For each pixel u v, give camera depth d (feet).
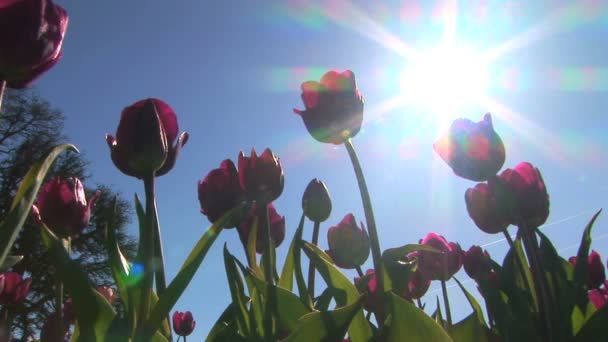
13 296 2.72
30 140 23.24
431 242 2.62
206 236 1.42
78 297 1.40
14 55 1.41
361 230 2.40
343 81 1.92
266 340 1.67
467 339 1.68
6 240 1.25
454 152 2.03
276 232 2.46
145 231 1.51
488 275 2.61
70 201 1.86
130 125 1.54
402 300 1.47
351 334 1.68
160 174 1.74
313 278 2.16
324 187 2.37
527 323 1.89
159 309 1.38
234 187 2.09
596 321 1.66
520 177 2.01
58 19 1.50
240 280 1.84
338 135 1.91
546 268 2.13
